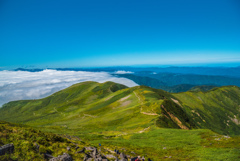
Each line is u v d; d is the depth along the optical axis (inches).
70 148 917.2
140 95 6663.4
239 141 1512.1
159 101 4825.3
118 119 4094.5
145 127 2979.8
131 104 5802.2
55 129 3225.9
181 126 3981.3
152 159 1214.3
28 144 766.5
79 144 1106.7
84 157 816.3
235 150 1277.1
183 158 1273.4
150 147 1690.5
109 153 1068.5
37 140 866.8
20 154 692.7
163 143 1824.6
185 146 1644.9
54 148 860.6
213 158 1177.4
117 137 2384.4
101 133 2920.8
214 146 1520.7
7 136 793.6
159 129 2615.7
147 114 3949.3
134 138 2236.7
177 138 2018.9
